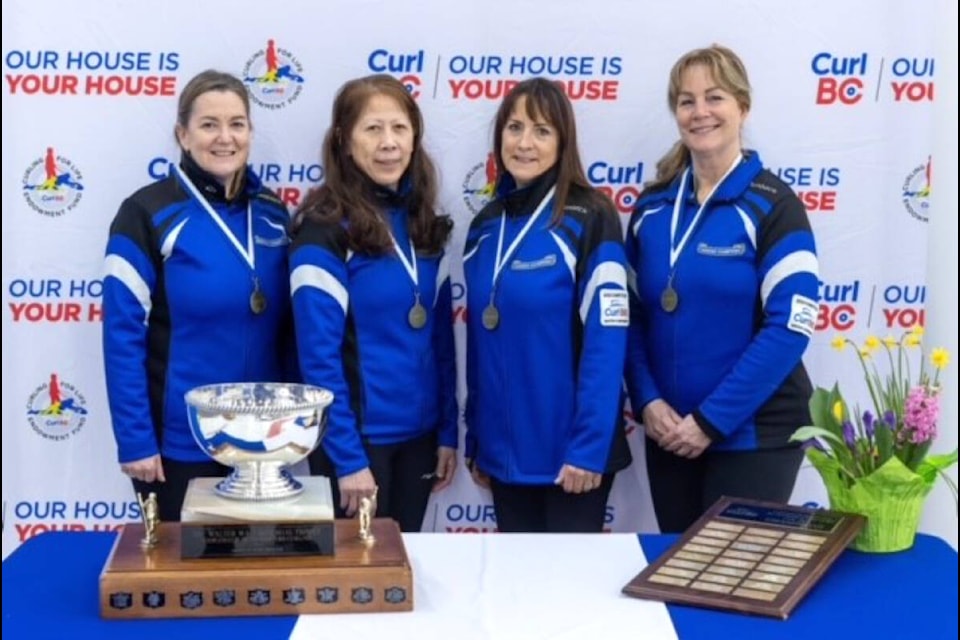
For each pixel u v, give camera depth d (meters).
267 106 2.60
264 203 2.44
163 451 2.38
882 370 2.69
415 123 2.35
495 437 2.38
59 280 2.65
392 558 1.56
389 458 2.37
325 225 2.28
